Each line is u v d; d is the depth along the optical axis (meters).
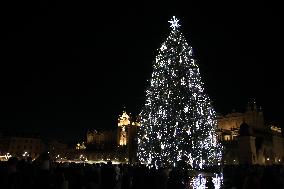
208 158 38.38
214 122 40.41
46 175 13.16
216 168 39.53
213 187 23.16
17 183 12.18
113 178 16.86
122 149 125.81
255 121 113.50
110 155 129.62
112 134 161.50
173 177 15.66
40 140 157.38
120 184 19.25
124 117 138.75
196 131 37.22
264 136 104.50
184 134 37.03
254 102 117.44
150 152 39.25
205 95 39.47
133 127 124.44
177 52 39.09
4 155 144.75
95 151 141.75
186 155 36.91
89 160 140.50
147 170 17.50
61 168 17.66
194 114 37.38
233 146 81.38
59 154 163.62
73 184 16.06
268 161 91.38
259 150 85.19
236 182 20.70
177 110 37.25
